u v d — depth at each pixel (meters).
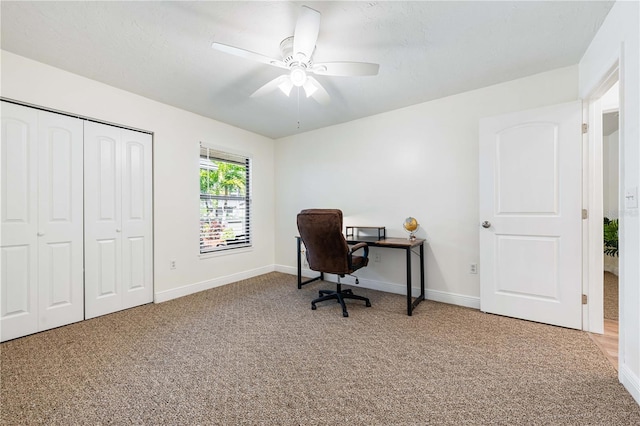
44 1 1.58
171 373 1.70
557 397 1.45
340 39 1.96
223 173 3.84
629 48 1.49
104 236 2.67
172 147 3.18
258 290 3.49
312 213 2.66
